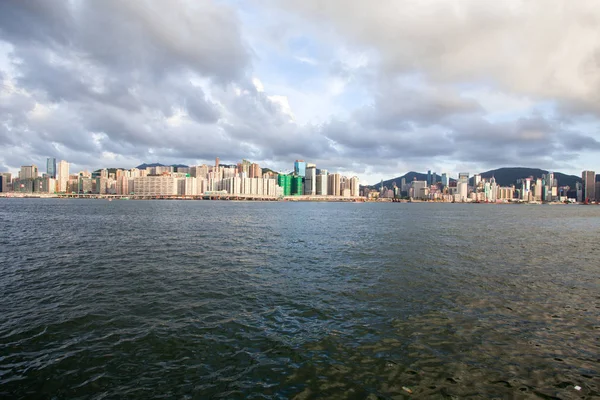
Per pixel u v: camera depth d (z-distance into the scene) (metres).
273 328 15.82
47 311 17.78
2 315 17.11
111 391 10.92
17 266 28.72
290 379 11.66
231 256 34.19
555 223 90.00
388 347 13.96
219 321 16.62
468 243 45.41
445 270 28.20
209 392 10.92
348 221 87.81
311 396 10.73
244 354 13.34
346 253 36.44
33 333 15.00
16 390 10.85
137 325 16.06
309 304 19.22
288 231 60.03
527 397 10.71
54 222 73.38
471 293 21.52
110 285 22.94
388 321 16.75
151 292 21.36
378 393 10.89
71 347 13.75
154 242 43.91
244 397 10.68
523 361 12.89
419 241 47.00
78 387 11.09
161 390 11.00
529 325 16.33
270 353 13.43
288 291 21.78
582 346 14.15
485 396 10.76
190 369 12.24
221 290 21.91
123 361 12.73
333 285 23.28
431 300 20.08
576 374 12.02
